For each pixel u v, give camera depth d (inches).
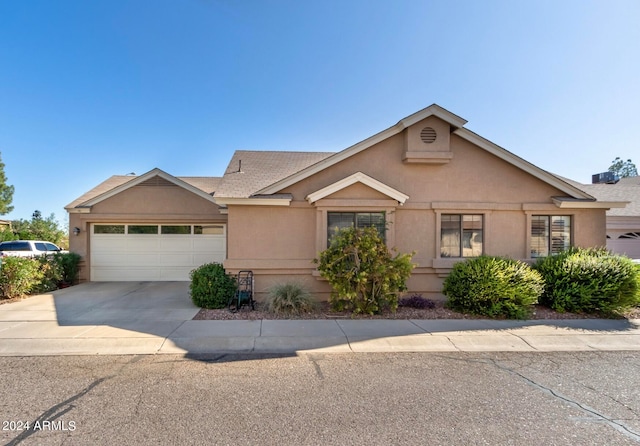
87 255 534.9
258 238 373.7
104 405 153.6
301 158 523.8
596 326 282.4
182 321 290.2
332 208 372.2
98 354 218.2
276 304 319.6
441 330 268.8
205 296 338.6
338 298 314.7
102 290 455.2
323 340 245.4
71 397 160.9
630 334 263.3
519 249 393.7
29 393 164.7
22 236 1055.0
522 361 212.2
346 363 206.4
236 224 372.8
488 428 137.6
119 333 255.6
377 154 388.8
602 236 398.6
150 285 499.5
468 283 317.4
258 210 374.3
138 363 203.6
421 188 389.7
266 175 445.1
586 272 319.6
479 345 240.2
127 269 542.9
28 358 210.8
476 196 393.1
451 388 173.3
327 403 156.7
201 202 544.1
